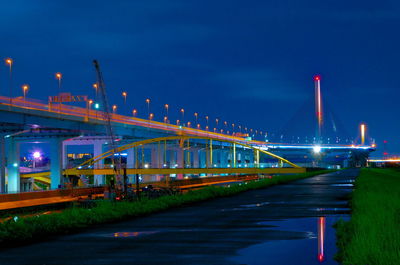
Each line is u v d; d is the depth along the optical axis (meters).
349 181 99.00
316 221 30.33
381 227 21.67
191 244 21.70
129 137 155.00
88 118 116.25
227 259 18.00
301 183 93.38
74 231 27.70
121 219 33.88
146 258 18.44
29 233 25.00
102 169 141.00
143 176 163.50
